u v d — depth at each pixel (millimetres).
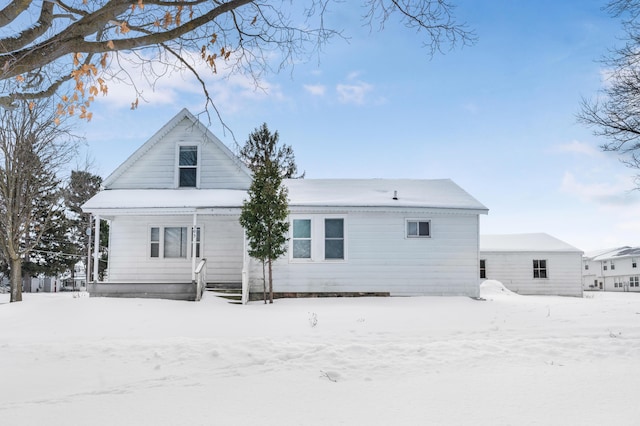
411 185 22125
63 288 49750
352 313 14031
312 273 18781
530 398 5016
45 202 23203
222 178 20719
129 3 4406
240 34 6340
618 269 58219
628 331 10102
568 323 11688
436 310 14742
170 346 8422
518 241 33875
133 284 17281
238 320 12859
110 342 9117
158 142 20875
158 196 19344
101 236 42781
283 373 6520
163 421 4414
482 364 6867
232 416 4562
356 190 21047
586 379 5836
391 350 7883
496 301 17906
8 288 43375
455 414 4516
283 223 17234
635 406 4664
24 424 4379
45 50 4402
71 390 5867
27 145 19016
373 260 18922
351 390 5562
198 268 17328
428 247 19062
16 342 9664
